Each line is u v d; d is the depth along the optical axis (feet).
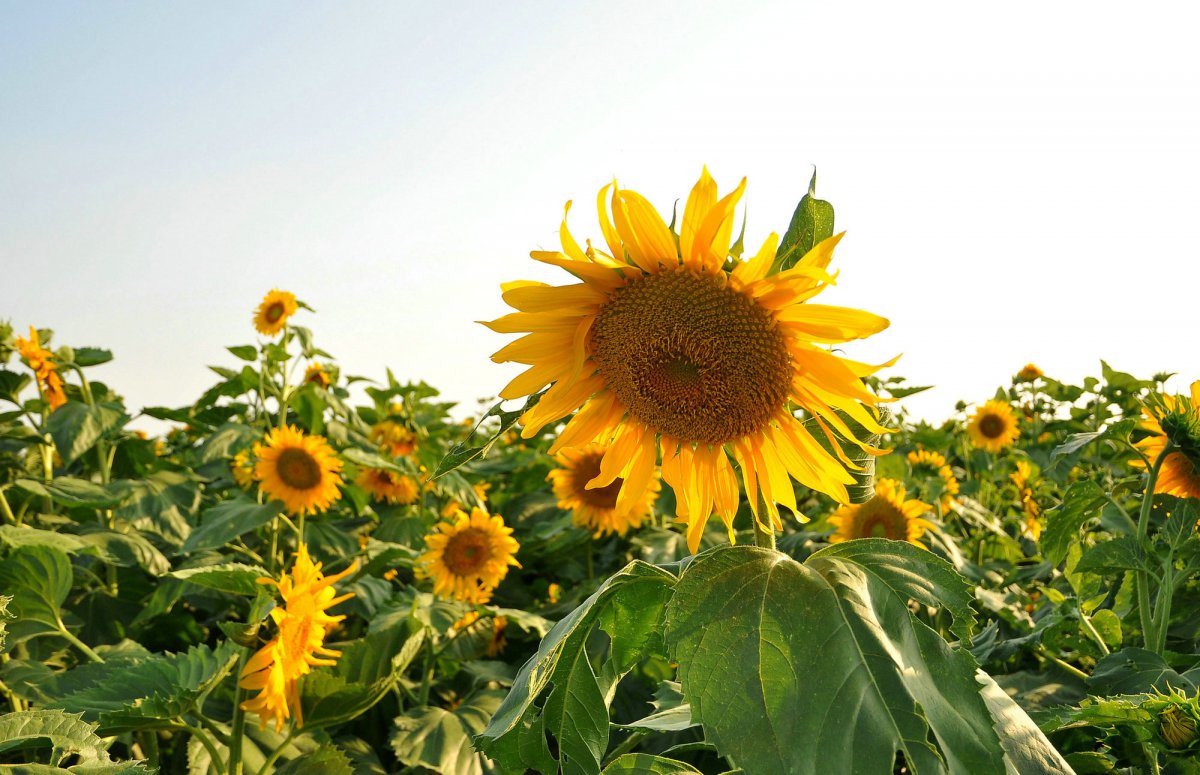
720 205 6.27
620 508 7.22
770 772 5.00
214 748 9.89
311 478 17.54
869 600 5.55
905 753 4.83
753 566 5.79
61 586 11.71
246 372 21.83
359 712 11.18
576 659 7.13
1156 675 8.53
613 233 6.52
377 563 15.66
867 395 6.33
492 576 16.14
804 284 6.15
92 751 6.34
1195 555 9.16
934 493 20.71
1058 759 6.18
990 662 10.93
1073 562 11.19
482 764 12.04
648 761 7.02
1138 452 9.95
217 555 16.35
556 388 6.92
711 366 6.53
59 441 17.48
